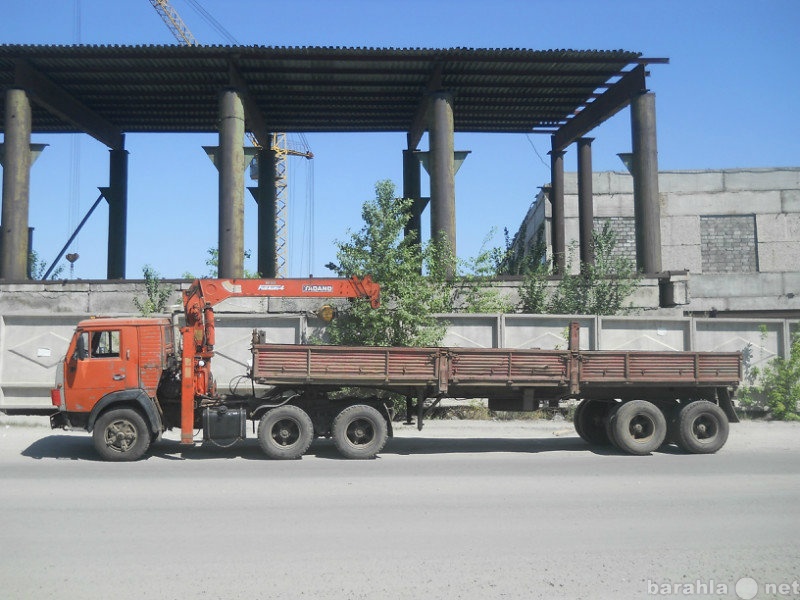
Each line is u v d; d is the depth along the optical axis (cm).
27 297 1886
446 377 1193
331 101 2436
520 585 541
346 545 638
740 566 593
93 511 760
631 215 3106
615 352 1248
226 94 1975
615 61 2062
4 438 1355
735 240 3117
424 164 2172
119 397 1118
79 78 2155
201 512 759
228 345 1672
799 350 1747
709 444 1244
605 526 714
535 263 2469
